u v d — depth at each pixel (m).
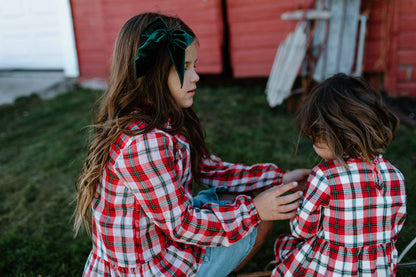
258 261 2.10
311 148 3.19
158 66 1.30
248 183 1.78
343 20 3.92
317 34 4.00
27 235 2.42
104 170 1.33
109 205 1.33
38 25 6.82
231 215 1.37
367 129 1.36
